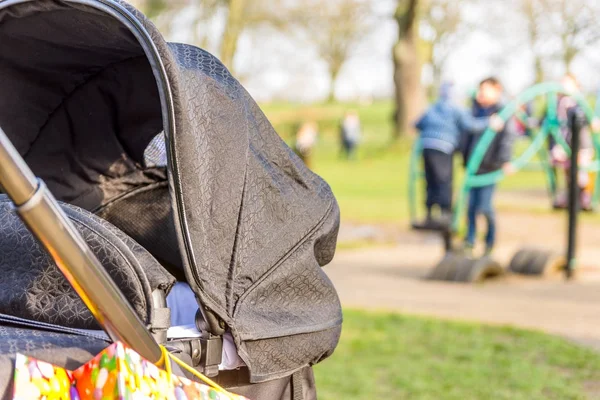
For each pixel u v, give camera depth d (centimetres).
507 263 1024
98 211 238
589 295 792
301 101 4819
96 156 239
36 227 137
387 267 995
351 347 574
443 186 976
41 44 212
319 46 4359
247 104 215
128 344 154
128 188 240
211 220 191
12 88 226
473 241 966
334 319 218
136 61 219
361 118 4841
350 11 4059
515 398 461
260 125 217
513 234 1367
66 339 165
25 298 181
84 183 240
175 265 242
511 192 2023
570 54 3241
